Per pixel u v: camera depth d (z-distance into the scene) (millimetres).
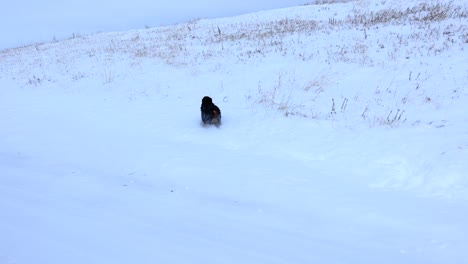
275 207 5609
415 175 6297
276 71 13016
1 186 6664
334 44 15047
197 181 6637
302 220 5203
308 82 11750
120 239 4621
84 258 4156
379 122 8570
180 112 10766
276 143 8164
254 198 5930
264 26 20406
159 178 6875
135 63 16219
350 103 10039
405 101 9664
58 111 12086
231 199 5938
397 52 13117
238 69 13789
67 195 6199
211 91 12164
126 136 9336
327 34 16703
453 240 4539
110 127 10117
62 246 4441
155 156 7883
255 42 17031
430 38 13922
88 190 6418
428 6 19031
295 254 4320
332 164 7012
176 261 4102
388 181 6262
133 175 7074
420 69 11477
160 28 26078
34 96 14242
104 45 21578
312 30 17859
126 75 14859
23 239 4637
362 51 13727
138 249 4363
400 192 5898
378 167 6688
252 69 13578
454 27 14727
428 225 4906
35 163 7980
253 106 10523
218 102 11211
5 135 10203
